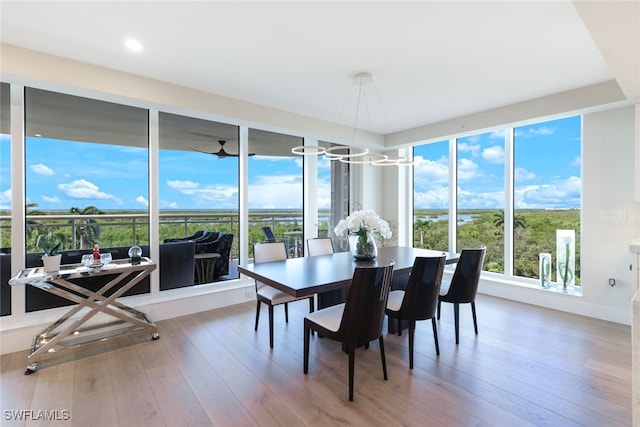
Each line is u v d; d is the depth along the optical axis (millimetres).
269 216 4762
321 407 2109
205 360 2748
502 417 2002
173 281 3885
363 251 3412
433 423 1953
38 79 2662
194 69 3020
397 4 2053
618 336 3170
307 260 3461
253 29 2348
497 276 4711
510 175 4562
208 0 2006
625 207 3477
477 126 4395
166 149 3848
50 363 2688
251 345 3047
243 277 4438
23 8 2070
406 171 5961
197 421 1979
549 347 2945
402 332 3334
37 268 2885
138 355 2834
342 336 2227
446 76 3186
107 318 3400
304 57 2785
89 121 3379
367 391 2287
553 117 3834
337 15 2174
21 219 2971
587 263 3746
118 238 3551
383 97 3783
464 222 5156
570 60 2836
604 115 3596
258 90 3549
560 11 2117
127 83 3074
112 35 2420
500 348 2936
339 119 4715
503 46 2590
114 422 1968
